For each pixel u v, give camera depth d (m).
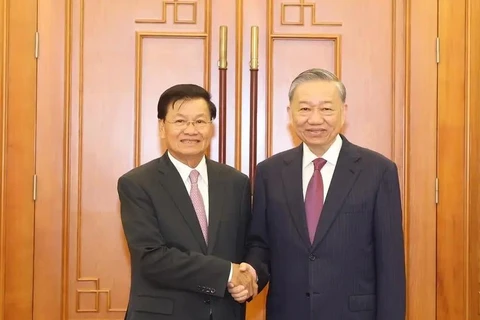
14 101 2.61
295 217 1.97
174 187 2.01
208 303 1.97
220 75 2.64
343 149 2.03
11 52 2.61
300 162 2.05
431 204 2.67
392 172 1.99
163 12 2.66
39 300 2.62
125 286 2.66
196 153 2.01
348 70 2.69
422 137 2.67
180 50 2.67
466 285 2.66
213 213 2.02
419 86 2.67
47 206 2.62
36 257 2.62
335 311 1.91
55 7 2.62
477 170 2.66
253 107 2.65
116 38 2.66
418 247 2.68
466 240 2.66
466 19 2.66
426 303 2.68
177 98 2.00
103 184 2.66
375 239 1.95
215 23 2.67
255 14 2.67
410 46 2.67
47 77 2.62
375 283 1.96
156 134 2.67
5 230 2.61
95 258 2.66
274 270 2.01
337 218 1.93
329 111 1.95
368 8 2.69
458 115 2.67
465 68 2.66
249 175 2.66
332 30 2.69
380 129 2.69
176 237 1.96
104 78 2.65
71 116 2.64
